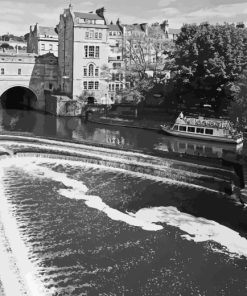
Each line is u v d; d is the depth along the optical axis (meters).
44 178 57.06
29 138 79.75
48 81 127.69
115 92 122.81
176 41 107.25
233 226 44.81
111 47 143.00
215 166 63.78
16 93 142.50
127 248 39.03
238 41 92.12
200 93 99.56
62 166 62.81
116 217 45.72
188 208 49.28
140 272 35.28
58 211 46.28
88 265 35.81
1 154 64.19
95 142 79.06
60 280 33.50
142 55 114.00
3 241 38.53
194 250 39.28
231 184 55.34
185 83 97.44
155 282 34.06
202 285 34.06
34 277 33.62
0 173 57.84
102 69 123.81
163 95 111.62
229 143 84.12
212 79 92.88
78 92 121.88
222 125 85.94
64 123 103.81
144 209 48.41
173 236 41.84
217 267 36.69
